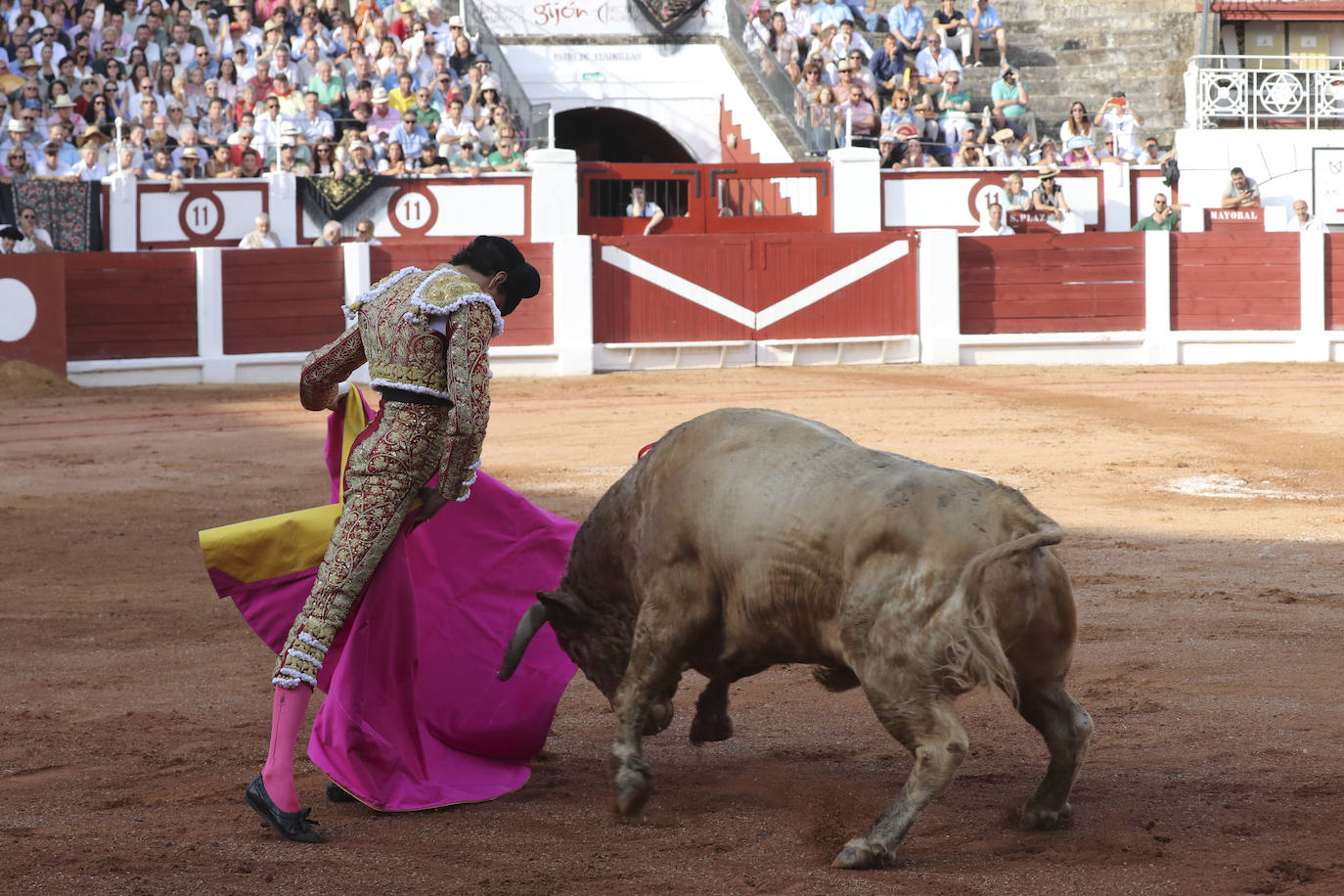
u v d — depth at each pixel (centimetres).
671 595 558
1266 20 4188
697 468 554
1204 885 477
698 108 3944
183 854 523
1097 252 3045
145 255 2820
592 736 703
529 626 604
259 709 757
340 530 563
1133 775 605
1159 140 3959
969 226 3494
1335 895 464
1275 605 945
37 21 3309
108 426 2206
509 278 583
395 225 3269
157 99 3300
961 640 474
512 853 524
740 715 727
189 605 1049
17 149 3041
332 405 619
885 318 3066
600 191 3384
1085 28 4181
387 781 581
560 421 2186
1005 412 2200
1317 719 675
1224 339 3056
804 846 525
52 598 1080
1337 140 3550
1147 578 1050
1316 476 1571
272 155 3288
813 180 3409
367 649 577
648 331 2983
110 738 698
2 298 2698
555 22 3888
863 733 690
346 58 3450
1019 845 523
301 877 498
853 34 3812
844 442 538
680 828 552
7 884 491
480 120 3422
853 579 496
